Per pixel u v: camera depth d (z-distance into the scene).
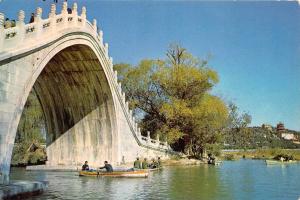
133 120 38.88
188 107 50.25
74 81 31.53
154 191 19.48
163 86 52.00
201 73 50.84
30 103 40.50
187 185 22.55
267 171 35.47
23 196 15.85
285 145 93.44
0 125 16.17
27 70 18.23
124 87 55.12
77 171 32.22
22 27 17.80
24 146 40.19
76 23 24.56
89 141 34.56
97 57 28.78
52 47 21.05
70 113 34.19
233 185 23.11
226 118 51.53
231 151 86.31
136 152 39.56
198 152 57.38
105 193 18.50
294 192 20.08
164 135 50.81
